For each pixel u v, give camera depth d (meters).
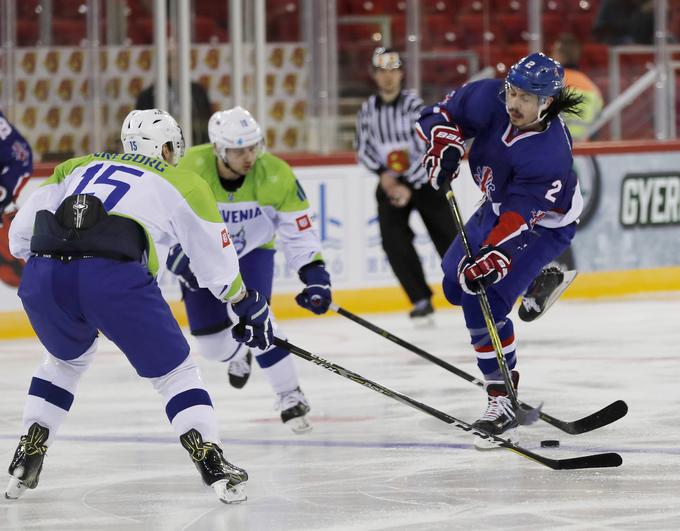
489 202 13.47
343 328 23.81
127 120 11.27
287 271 25.33
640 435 13.84
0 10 24.17
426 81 27.44
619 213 28.31
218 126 13.49
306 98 26.47
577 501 10.92
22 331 23.58
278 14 26.12
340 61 26.69
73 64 24.59
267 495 11.32
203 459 10.73
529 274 13.45
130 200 10.64
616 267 28.31
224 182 13.97
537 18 28.06
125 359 20.47
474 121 13.13
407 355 20.36
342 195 25.89
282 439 14.01
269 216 14.24
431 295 23.88
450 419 11.93
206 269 10.94
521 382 17.56
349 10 26.64
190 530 10.15
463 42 27.56
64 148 24.72
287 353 14.25
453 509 10.71
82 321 10.77
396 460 12.77
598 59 28.80
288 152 26.44
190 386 10.76
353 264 26.05
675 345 20.89
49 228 10.66
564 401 16.11
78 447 13.68
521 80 12.34
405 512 10.62
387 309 26.36
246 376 15.82
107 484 11.88
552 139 12.79
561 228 13.55
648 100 29.12
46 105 24.56
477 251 13.41
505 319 13.52
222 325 14.50
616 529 9.99
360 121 23.47
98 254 10.48
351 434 14.20
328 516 10.53
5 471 12.48
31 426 11.20
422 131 13.47
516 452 11.94
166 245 11.08
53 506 11.04
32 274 10.67
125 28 24.59
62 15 24.47
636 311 25.30
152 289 10.59
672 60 29.20
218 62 25.38
